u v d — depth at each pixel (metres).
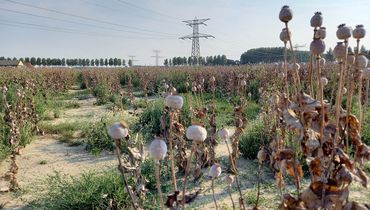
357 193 4.21
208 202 4.24
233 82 13.87
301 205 1.62
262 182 4.72
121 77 25.47
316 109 1.66
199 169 4.67
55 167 5.91
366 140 5.66
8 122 6.20
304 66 9.40
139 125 7.57
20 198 4.59
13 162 4.91
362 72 1.97
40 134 8.30
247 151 5.77
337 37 1.59
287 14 1.67
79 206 3.99
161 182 4.86
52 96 16.91
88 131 7.59
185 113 7.18
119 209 3.96
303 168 4.79
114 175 4.27
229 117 8.56
